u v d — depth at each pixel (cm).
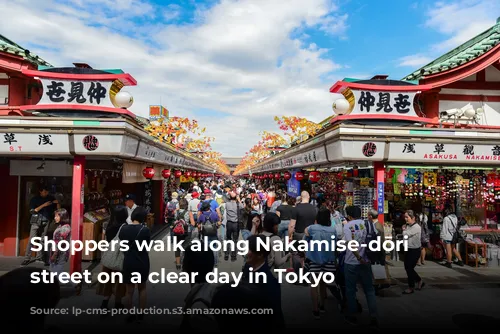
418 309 589
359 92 763
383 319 545
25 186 955
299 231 708
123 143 684
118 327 503
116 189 1312
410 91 768
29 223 956
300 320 539
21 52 857
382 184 777
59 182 1017
